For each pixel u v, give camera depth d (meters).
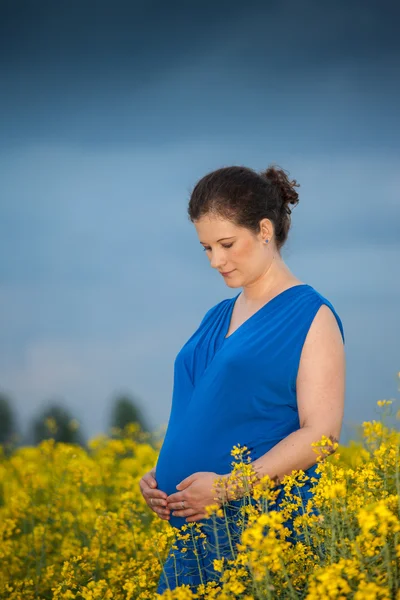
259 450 4.12
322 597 3.12
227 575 3.54
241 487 3.88
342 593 3.26
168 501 4.28
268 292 4.33
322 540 3.70
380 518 3.14
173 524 4.34
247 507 3.76
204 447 4.18
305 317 4.12
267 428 4.14
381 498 3.85
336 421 4.03
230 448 4.14
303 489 4.05
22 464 8.90
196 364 4.47
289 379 4.09
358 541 3.31
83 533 6.86
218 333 4.48
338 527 3.53
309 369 4.05
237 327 4.40
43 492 7.80
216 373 4.21
